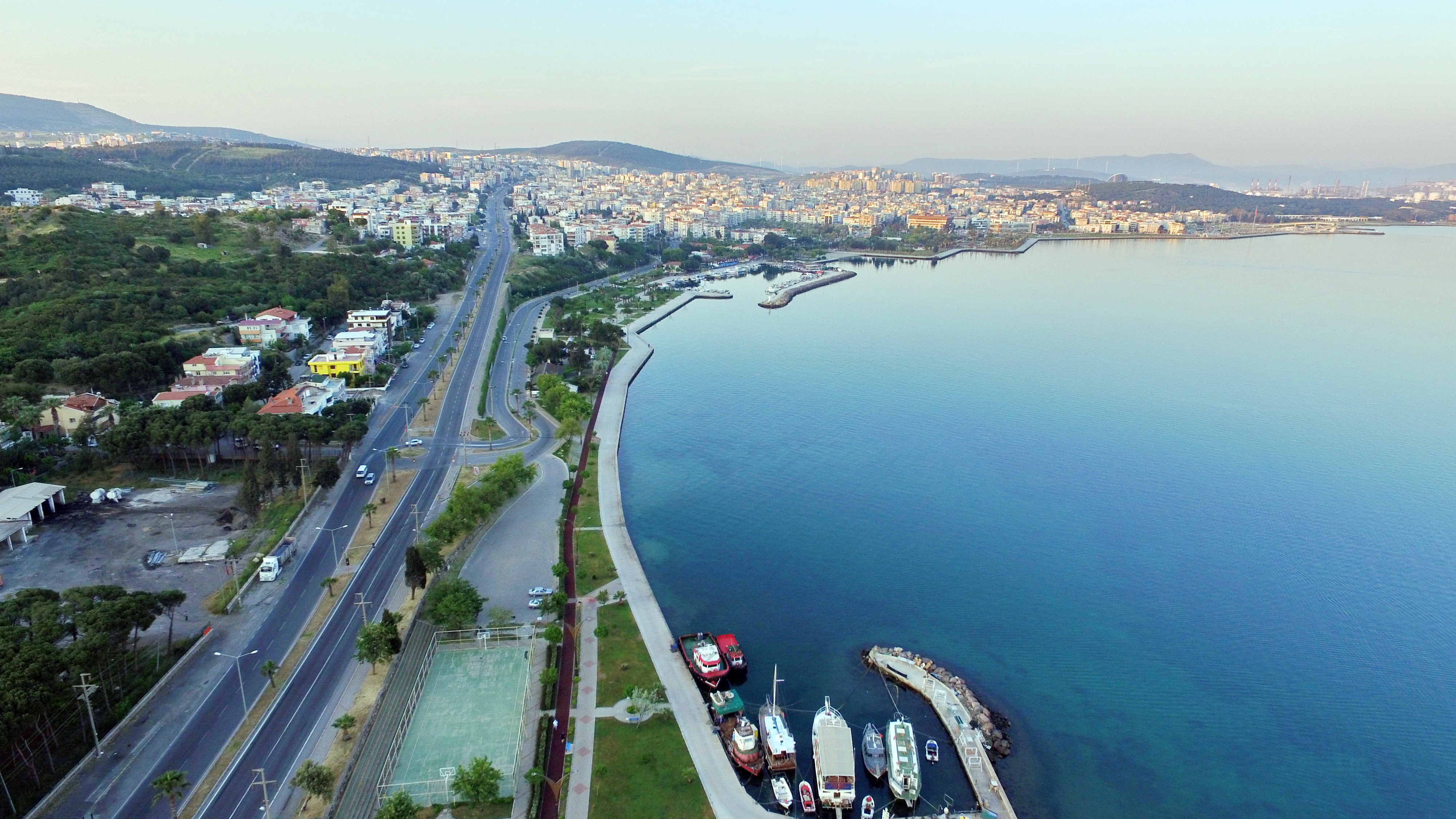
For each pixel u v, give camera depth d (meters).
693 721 133.75
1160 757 136.88
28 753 113.38
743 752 125.75
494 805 113.00
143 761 117.88
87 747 119.25
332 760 119.12
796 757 131.00
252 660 143.25
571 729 129.38
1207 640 171.00
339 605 161.75
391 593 166.88
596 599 170.62
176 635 148.75
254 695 134.00
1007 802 122.50
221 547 181.25
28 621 133.00
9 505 187.38
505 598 168.25
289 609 160.00
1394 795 130.50
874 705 146.38
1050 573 197.00
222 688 135.50
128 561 174.88
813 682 152.12
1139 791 129.38
